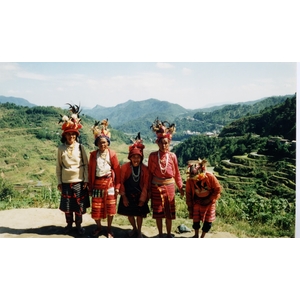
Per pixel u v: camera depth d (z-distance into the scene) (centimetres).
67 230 530
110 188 495
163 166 491
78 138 526
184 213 705
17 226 572
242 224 622
